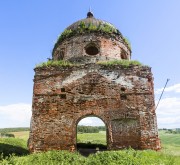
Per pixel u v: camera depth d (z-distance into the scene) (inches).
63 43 632.4
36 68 523.5
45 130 482.3
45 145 473.4
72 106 494.9
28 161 388.8
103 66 517.3
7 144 631.2
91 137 1154.0
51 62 531.2
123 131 477.1
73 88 506.9
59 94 503.8
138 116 483.8
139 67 516.4
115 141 471.5
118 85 505.0
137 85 504.1
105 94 499.8
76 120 486.6
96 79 510.0
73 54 602.2
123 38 648.4
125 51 648.4
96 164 364.5
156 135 472.7
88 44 601.0
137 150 436.1
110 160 368.8
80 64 522.0
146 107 489.7
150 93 499.2
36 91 508.4
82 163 379.2
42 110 494.9
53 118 489.1
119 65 516.7
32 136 479.5
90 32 607.5
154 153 416.2
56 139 476.1
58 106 496.1
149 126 477.4
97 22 634.8
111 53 602.2
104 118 486.6
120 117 484.4
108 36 613.3
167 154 434.6
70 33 621.6
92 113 489.4
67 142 473.1
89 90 503.5
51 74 517.3
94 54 639.1
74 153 434.6
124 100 495.2
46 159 396.5
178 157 426.3
